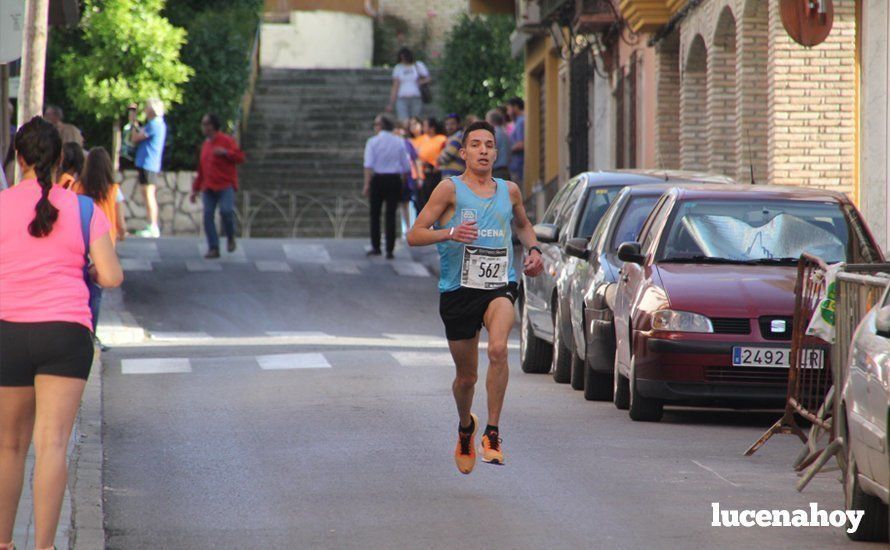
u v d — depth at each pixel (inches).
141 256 2942.9
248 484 1044.5
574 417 1363.2
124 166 3666.3
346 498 991.0
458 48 4419.3
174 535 891.4
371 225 3046.3
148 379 1642.5
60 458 777.6
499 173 3280.0
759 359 1262.3
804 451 1036.5
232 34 3885.3
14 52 1375.5
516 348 2105.1
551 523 909.8
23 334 777.6
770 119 2118.6
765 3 2235.5
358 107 4372.5
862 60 2058.3
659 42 2758.4
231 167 2982.3
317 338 2150.6
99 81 3540.8
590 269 1525.6
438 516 932.0
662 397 1291.8
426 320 2384.4
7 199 790.5
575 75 3516.2
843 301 986.1
